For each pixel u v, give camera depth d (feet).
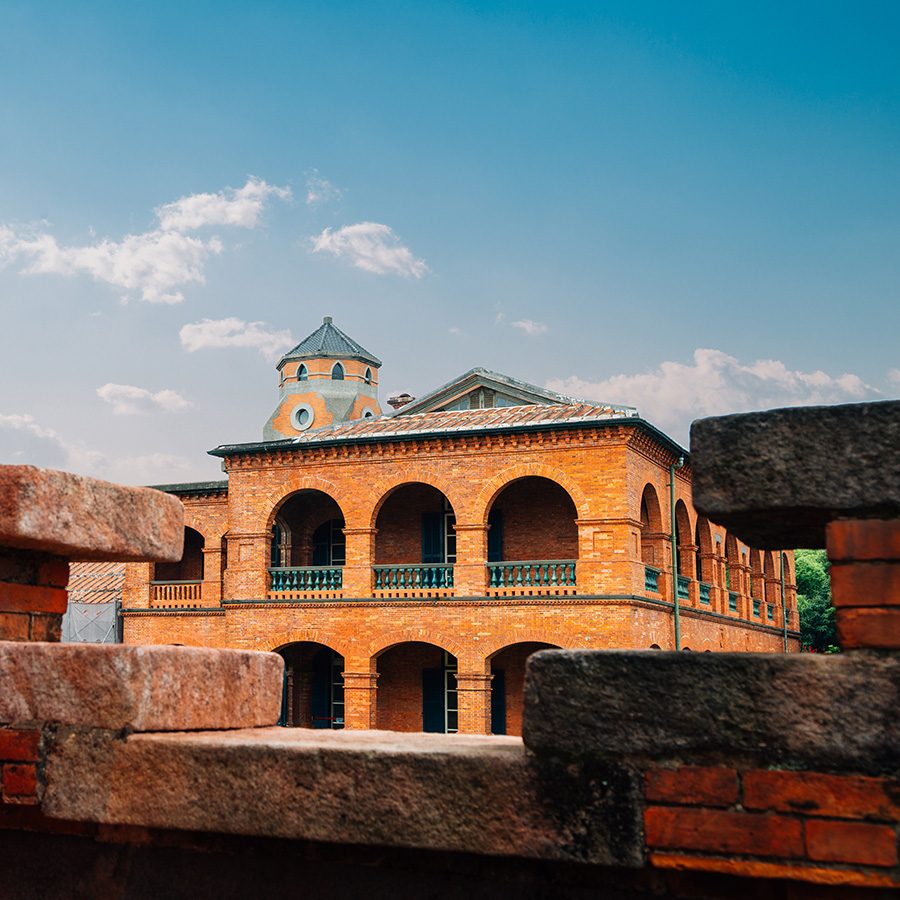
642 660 8.26
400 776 8.70
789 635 141.90
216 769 9.13
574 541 97.35
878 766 7.63
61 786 9.52
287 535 106.73
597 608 86.38
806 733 7.79
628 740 8.19
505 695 97.30
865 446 8.20
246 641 97.86
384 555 104.12
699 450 8.71
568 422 87.40
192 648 10.52
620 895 8.71
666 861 8.04
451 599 90.99
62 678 9.70
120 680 9.53
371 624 93.86
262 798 8.99
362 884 9.45
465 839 8.49
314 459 97.50
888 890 7.68
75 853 10.37
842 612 8.02
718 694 8.04
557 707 8.39
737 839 7.89
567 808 8.30
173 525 12.99
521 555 98.89
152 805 9.25
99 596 112.78
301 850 9.65
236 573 99.25
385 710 102.01
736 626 117.50
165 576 117.50
